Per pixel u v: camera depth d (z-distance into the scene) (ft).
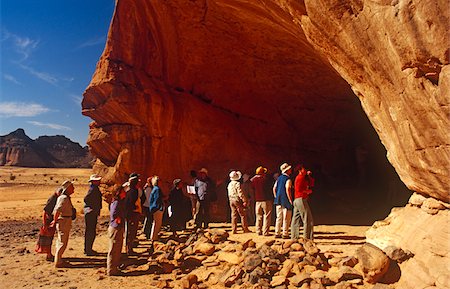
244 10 33.06
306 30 19.76
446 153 13.30
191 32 43.34
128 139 42.88
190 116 44.70
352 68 17.63
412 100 13.71
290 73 46.52
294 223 25.53
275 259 20.74
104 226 43.98
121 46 43.68
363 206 48.60
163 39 44.88
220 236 27.61
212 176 44.06
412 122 14.32
